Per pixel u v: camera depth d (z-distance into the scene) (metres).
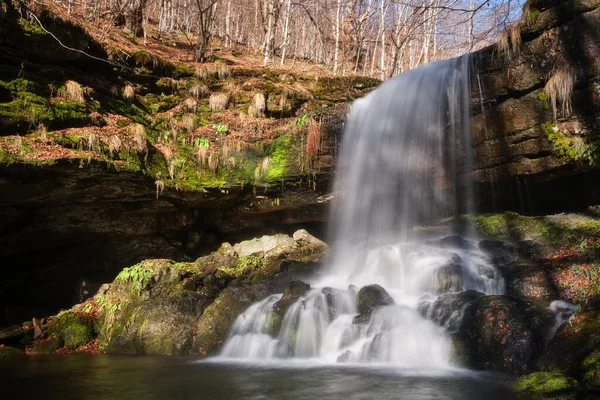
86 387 6.07
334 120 12.06
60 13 10.92
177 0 26.84
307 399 5.32
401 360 7.11
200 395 5.59
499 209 11.39
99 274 12.28
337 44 23.08
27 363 7.92
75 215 10.99
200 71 14.46
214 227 13.34
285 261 11.17
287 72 15.75
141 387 6.02
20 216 10.43
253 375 6.61
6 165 8.51
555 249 9.18
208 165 11.97
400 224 11.91
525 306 7.09
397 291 9.20
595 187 9.80
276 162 11.99
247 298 9.49
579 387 5.16
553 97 9.00
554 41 9.03
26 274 11.83
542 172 9.68
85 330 9.73
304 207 12.85
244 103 14.12
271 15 22.69
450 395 5.33
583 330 6.04
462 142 10.70
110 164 9.90
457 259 9.39
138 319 9.41
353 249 11.70
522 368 6.28
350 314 8.37
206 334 8.99
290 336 8.16
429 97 11.25
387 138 11.85
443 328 7.31
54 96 9.87
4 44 9.21
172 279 10.54
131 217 11.78
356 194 12.15
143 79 13.14
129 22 18.36
